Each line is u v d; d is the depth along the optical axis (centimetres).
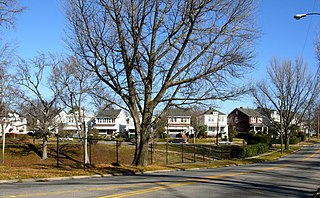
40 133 3919
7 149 3962
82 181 1611
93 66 2286
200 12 2119
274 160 4262
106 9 2180
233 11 2205
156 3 2223
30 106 3909
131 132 9675
